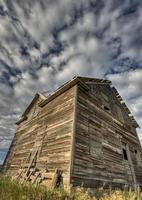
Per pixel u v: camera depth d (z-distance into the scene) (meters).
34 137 11.94
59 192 5.35
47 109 12.13
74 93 9.26
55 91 11.25
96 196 6.53
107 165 8.82
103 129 10.17
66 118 8.79
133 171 11.32
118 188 8.77
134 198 6.55
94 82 11.78
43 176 7.67
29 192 4.72
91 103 10.30
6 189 4.73
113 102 14.14
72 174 6.42
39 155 9.64
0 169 15.59
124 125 13.95
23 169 10.33
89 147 8.12
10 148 16.78
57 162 7.56
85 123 8.69
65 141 7.77
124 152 12.01
